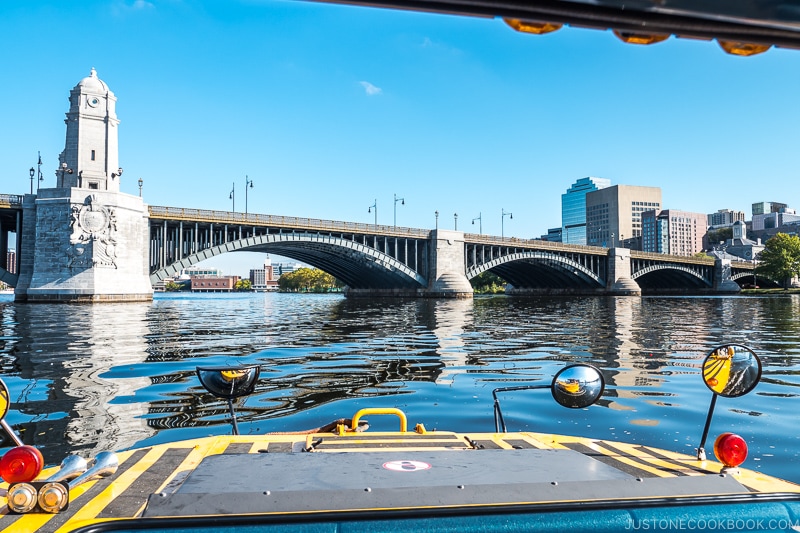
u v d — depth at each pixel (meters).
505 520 2.25
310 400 11.17
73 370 14.93
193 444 3.66
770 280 134.62
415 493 2.42
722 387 3.38
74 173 60.81
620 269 107.19
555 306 60.12
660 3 1.22
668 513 2.36
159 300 93.00
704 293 130.00
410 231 81.12
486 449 3.31
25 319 34.22
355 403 10.80
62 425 9.11
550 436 4.05
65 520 2.37
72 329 27.70
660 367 15.51
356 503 2.34
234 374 4.32
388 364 16.38
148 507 2.30
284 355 18.56
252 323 34.81
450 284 82.56
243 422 9.34
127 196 58.84
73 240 55.84
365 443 3.71
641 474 2.98
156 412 10.07
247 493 2.38
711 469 3.12
